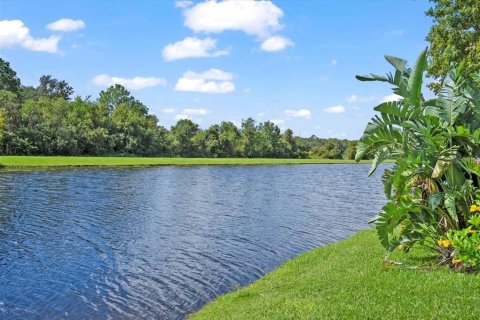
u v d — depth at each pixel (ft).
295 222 68.13
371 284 25.20
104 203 82.53
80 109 269.23
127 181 126.00
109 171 161.07
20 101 289.12
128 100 378.32
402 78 29.73
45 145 225.35
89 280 38.78
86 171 155.63
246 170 199.31
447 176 27.40
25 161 177.99
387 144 29.45
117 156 262.26
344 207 85.51
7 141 207.72
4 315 31.07
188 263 44.45
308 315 21.80
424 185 28.86
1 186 103.24
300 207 84.48
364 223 68.23
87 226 61.46
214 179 144.87
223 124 349.00
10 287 36.52
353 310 21.34
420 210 28.07
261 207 83.46
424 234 28.76
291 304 24.34
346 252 38.68
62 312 31.78
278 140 367.86
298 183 138.92
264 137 358.23
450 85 28.71
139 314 31.60
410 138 29.43
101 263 43.98
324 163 306.96
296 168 230.89
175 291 36.24
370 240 43.70
